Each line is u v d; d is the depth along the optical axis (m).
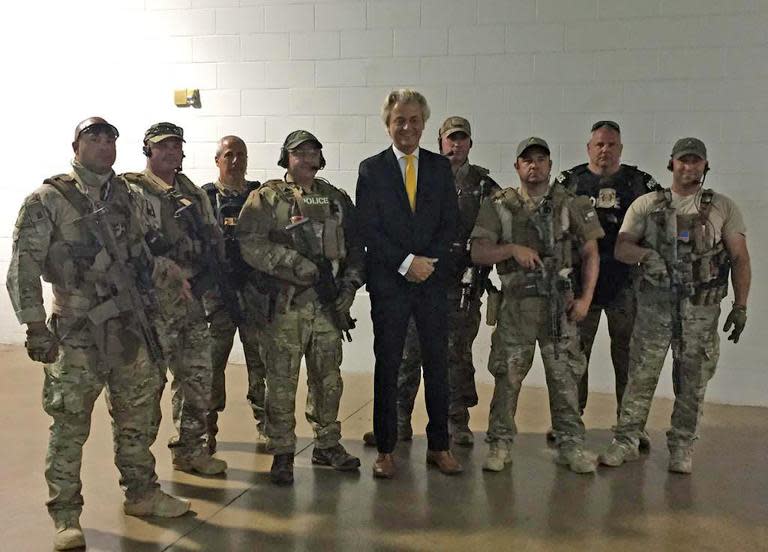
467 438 3.87
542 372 5.08
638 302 3.58
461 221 3.72
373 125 5.32
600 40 4.85
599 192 3.84
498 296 3.53
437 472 3.46
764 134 4.63
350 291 3.35
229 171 3.98
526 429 4.15
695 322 3.41
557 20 4.91
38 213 2.59
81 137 2.70
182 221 3.34
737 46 4.63
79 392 2.67
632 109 4.84
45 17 5.87
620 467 3.54
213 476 3.40
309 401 3.49
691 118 4.74
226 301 3.44
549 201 3.40
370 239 3.29
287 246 3.23
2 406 4.46
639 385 3.58
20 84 5.97
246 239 3.25
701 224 3.39
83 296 2.67
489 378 5.18
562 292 3.39
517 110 5.03
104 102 5.82
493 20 5.02
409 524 2.88
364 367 5.40
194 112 5.65
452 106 5.15
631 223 3.54
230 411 4.48
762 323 4.68
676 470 3.45
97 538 2.76
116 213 2.77
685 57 4.72
